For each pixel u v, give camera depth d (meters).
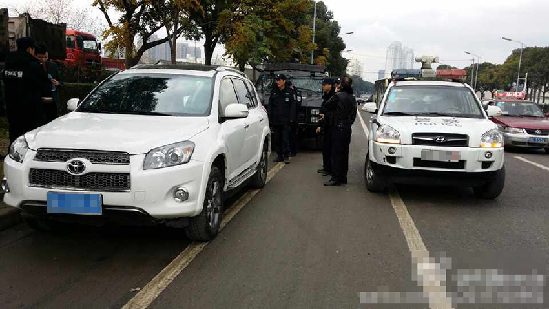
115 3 12.70
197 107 5.76
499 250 5.18
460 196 7.83
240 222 6.10
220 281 4.22
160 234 5.52
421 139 7.06
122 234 5.49
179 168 4.62
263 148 8.16
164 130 4.94
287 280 4.27
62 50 16.89
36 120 7.13
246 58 21.12
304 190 8.12
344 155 8.45
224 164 5.71
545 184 9.09
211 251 4.99
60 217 4.56
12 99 7.09
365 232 5.75
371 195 7.80
